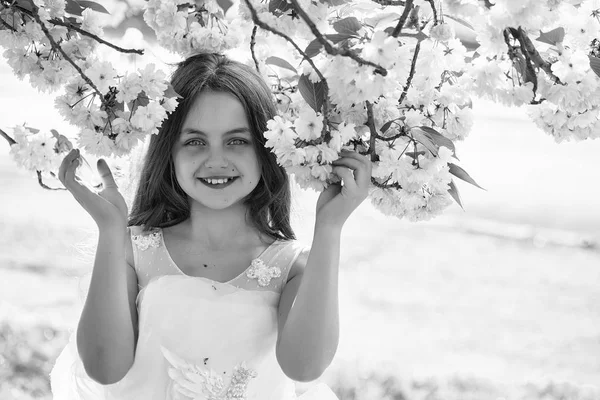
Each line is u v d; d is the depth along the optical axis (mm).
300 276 2125
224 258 2156
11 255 7410
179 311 2018
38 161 1844
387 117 1769
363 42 1636
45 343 4957
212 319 2016
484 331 6238
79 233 8242
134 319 2090
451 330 6246
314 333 1899
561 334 6223
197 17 2025
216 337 2012
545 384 4691
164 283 2068
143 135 1714
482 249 8812
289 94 2129
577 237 9531
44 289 6539
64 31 1811
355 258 8227
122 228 1945
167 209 2225
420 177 1731
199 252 2166
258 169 2086
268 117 2086
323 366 1929
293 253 2180
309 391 2199
